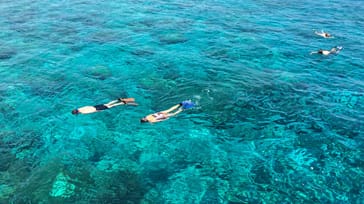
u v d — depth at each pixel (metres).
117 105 18.08
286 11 32.22
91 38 25.77
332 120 17.00
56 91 19.36
